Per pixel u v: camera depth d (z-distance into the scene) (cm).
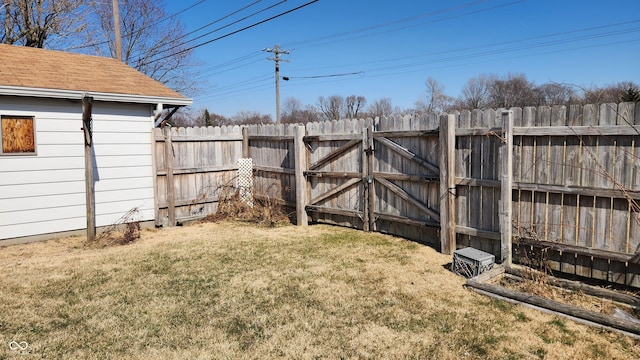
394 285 468
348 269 528
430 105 4103
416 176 632
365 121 711
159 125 988
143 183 819
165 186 838
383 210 707
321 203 815
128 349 335
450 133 568
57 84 712
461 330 358
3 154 666
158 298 440
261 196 931
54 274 524
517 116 491
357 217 759
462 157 568
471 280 455
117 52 1194
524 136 488
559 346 328
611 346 326
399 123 657
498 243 540
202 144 882
